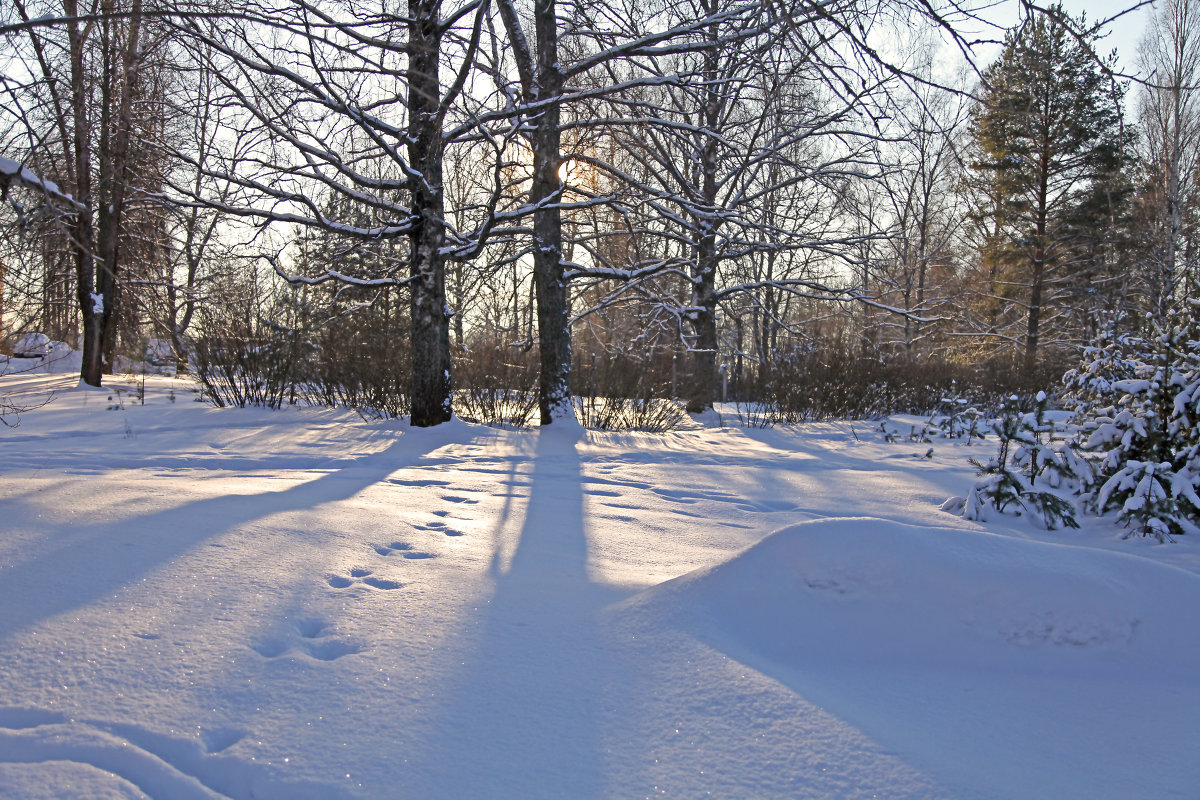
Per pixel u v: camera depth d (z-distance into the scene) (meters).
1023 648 2.70
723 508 6.18
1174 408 6.09
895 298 30.73
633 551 4.50
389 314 14.07
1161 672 2.57
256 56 8.55
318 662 2.51
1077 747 2.12
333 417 11.25
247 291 12.59
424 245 10.45
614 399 12.39
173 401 12.39
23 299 11.29
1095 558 3.07
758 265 26.59
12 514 3.75
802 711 2.24
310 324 12.52
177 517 3.96
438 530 4.57
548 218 11.79
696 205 12.87
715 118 14.95
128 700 2.20
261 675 2.40
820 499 6.73
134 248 16.44
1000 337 27.86
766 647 2.77
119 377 17.52
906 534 3.11
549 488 6.67
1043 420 6.45
